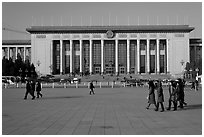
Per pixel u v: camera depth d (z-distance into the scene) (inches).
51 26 5880.9
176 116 776.3
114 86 2915.8
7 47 6471.5
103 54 5920.3
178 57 5821.9
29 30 5841.5
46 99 1378.0
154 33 5856.3
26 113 847.7
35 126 623.8
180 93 936.3
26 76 4566.9
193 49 6250.0
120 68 5984.3
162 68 6023.6
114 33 5866.1
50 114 824.3
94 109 948.0
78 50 6063.0
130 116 776.3
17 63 4478.3
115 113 842.8
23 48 6481.3
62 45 5905.5
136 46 5999.0
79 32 5876.0
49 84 3228.3
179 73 5674.2
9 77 3850.9
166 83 3211.1
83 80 4726.9
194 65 4591.5
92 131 564.1
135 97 1487.5
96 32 5876.0
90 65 5880.9
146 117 757.3
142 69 6023.6
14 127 612.4
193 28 5777.6
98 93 1840.6
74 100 1316.4
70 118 741.9
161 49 6043.3
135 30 5836.6
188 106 1037.2
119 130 573.9
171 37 5831.7
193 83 2440.9
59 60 6082.7
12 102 1219.9
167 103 1182.3
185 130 573.0
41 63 5856.3
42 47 5871.1
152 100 941.8
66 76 5295.3
